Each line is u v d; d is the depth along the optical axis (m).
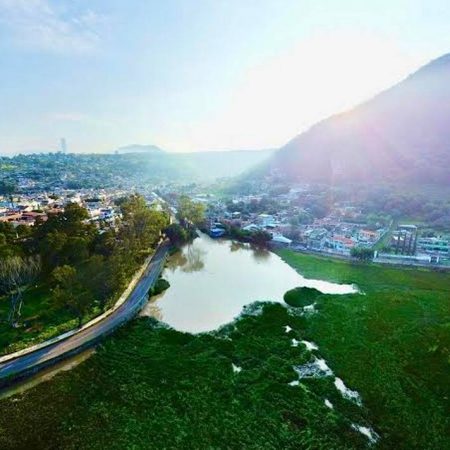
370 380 52.78
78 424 44.62
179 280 103.56
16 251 84.19
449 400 48.12
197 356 59.88
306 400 48.69
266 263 123.88
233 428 43.72
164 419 45.34
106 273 75.56
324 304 81.50
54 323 69.19
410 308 78.31
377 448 40.69
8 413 46.50
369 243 139.38
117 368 56.50
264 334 67.81
